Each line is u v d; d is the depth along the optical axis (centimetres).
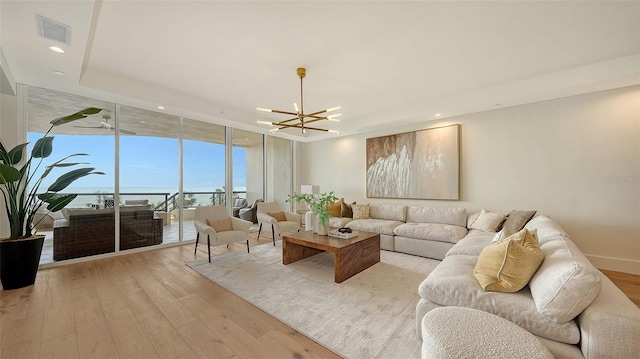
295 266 347
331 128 598
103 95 360
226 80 358
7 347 174
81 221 371
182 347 177
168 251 421
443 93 408
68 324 203
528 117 387
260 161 627
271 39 255
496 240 243
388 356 167
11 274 266
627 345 114
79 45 236
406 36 251
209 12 214
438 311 143
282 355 169
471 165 440
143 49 274
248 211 598
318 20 226
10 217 278
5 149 286
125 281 293
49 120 348
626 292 265
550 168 370
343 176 635
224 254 404
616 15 218
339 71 328
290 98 433
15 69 284
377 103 457
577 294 128
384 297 254
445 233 375
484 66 314
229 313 223
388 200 548
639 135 313
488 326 126
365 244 338
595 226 338
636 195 315
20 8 185
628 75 288
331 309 229
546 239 214
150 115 439
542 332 139
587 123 343
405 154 517
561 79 326
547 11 214
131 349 174
